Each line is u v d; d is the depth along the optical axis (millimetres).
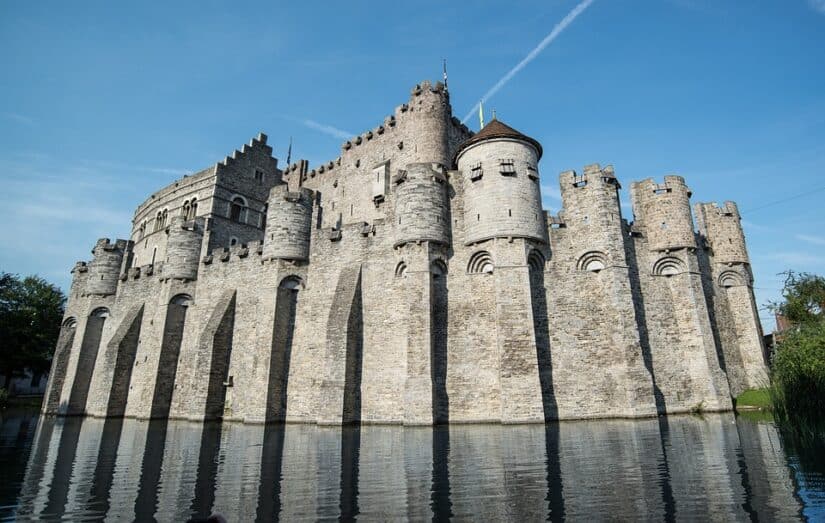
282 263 37219
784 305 37188
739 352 36344
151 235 63719
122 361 44219
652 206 36125
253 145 62000
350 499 12336
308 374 35094
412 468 16047
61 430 31422
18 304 64000
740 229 38906
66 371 49750
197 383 37469
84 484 14766
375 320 33438
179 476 15734
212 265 43375
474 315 32188
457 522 10336
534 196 33469
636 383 30297
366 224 35875
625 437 21547
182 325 43938
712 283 37281
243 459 18734
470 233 33219
